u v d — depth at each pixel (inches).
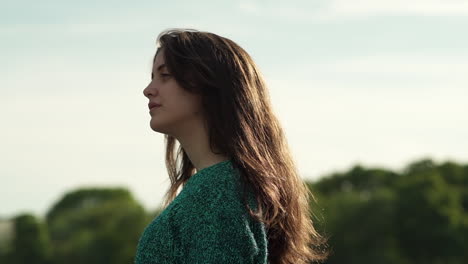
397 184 2667.3
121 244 2790.4
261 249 129.8
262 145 136.2
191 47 137.2
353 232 2436.0
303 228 143.0
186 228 126.5
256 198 131.2
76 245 2842.0
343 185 2913.4
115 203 3046.3
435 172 2714.1
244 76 137.9
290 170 140.6
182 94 135.9
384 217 2429.9
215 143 134.7
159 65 137.5
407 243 2420.0
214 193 129.2
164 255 126.0
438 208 2407.7
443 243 2381.9
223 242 125.3
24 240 2918.3
